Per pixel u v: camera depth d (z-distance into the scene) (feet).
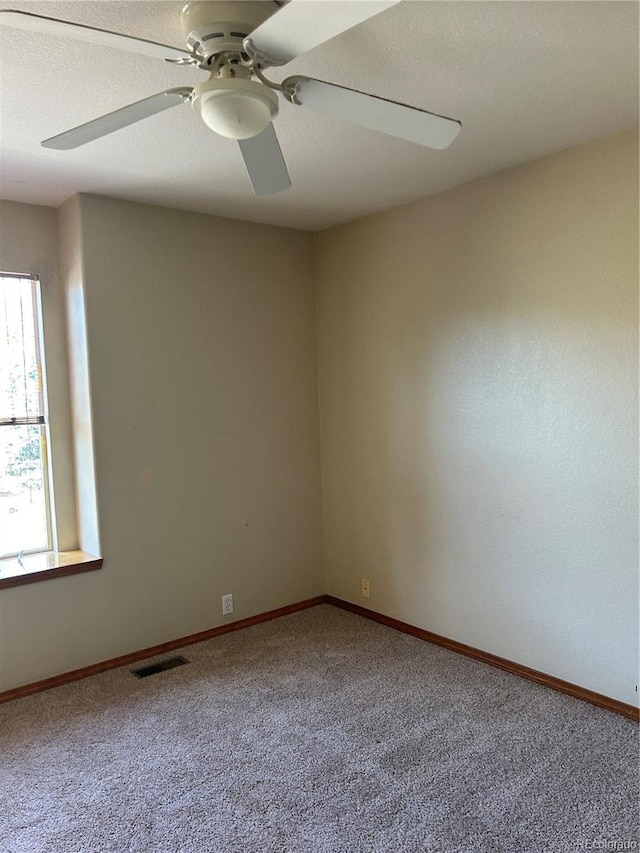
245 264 11.71
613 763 7.34
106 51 5.50
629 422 8.07
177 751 7.86
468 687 9.30
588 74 6.24
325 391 12.77
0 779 7.37
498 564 9.80
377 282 11.39
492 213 9.39
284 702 9.02
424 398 10.71
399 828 6.40
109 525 10.25
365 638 11.25
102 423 10.12
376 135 7.66
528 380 9.14
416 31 5.37
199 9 4.64
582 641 8.80
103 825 6.56
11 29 5.10
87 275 9.87
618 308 8.07
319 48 5.63
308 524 12.87
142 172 8.79
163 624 10.91
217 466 11.48
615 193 7.97
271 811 6.71
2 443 10.23
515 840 6.18
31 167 8.54
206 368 11.27
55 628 9.77
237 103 4.75
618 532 8.29
